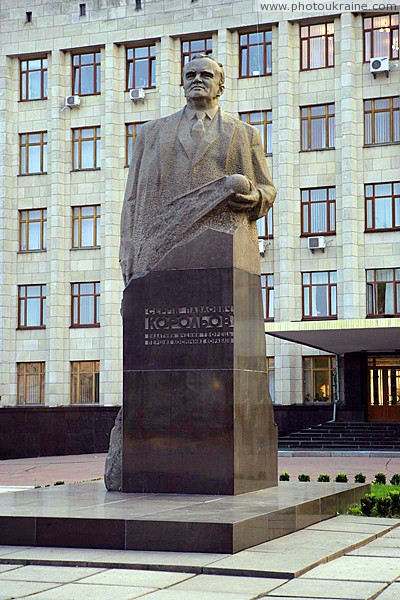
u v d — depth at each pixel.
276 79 39.53
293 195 39.12
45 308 41.69
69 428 35.94
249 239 12.47
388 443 32.31
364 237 38.16
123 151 41.31
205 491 11.59
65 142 41.97
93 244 41.47
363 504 12.62
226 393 11.62
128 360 12.05
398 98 38.16
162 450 11.79
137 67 41.44
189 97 12.86
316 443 32.62
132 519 9.29
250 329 12.23
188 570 8.38
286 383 38.81
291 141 39.19
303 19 39.09
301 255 38.94
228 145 12.63
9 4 42.72
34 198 42.16
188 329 11.86
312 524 10.99
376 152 38.25
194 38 40.69
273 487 12.74
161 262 12.09
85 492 12.07
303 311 38.75
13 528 9.61
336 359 38.97
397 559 8.96
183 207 12.33
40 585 7.84
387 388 38.25
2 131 42.38
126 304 12.16
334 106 38.97
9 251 42.16
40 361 41.53
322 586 7.75
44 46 42.19
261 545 9.45
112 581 7.99
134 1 41.09
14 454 33.50
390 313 37.69
